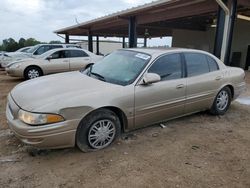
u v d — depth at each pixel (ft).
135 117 12.60
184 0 31.55
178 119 16.51
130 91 12.16
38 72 32.73
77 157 11.11
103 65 14.79
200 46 65.87
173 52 14.49
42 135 9.95
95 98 11.13
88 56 36.19
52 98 10.64
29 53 45.75
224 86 16.99
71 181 9.37
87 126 11.15
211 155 11.66
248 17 48.03
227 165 10.80
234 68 18.33
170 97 13.79
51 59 33.37
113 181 9.41
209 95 16.06
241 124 15.97
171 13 38.73
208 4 32.32
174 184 9.34
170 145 12.57
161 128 14.80
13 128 10.45
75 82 12.55
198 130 14.73
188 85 14.61
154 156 11.39
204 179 9.71
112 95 11.62
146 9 38.63
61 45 45.65
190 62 15.14
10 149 11.71
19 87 12.68
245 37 54.39
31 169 10.12
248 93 24.88
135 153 11.62
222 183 9.50
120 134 12.96
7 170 10.02
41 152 11.44
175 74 14.17
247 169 10.53
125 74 13.19
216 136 13.92
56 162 10.68
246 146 12.73
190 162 10.94
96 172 9.98
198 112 17.46
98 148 11.75
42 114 9.96
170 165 10.65
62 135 10.35
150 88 12.84
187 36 70.18
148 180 9.53
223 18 29.76
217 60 17.03
